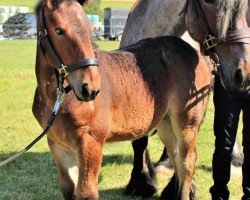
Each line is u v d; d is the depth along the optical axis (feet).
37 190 17.38
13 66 49.47
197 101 14.14
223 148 13.50
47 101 11.81
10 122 27.14
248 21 13.16
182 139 14.17
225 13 12.55
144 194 16.78
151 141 24.48
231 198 16.79
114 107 12.37
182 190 14.37
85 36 10.49
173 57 14.05
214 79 14.26
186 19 14.33
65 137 11.71
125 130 12.78
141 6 17.49
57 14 10.52
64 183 12.42
